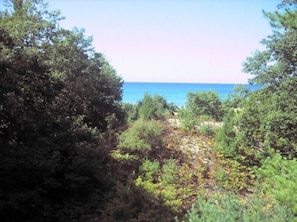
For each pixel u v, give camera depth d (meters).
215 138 15.66
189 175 12.60
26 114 9.55
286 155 13.00
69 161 10.65
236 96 19.59
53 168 9.30
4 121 8.98
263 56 13.50
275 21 13.02
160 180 12.26
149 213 9.00
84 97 17.02
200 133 16.61
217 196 7.01
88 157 11.19
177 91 107.81
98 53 19.92
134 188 10.48
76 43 18.22
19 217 8.89
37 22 15.60
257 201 6.34
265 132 13.77
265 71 13.83
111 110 20.45
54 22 16.66
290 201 6.18
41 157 9.19
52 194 10.05
